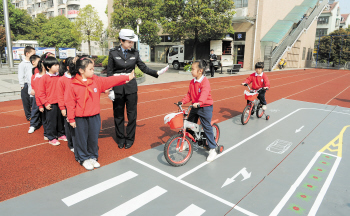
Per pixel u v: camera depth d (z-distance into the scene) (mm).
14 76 14383
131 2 20484
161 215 2744
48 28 45938
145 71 4641
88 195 3117
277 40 23656
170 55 23125
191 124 3990
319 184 3451
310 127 6133
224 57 20969
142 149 4656
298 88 13172
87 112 3619
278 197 3123
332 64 38281
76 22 36031
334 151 4645
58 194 3125
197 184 3414
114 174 3670
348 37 36531
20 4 69188
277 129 5965
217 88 12344
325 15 51906
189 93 4199
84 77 3529
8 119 6379
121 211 2811
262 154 4484
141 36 21312
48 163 4000
